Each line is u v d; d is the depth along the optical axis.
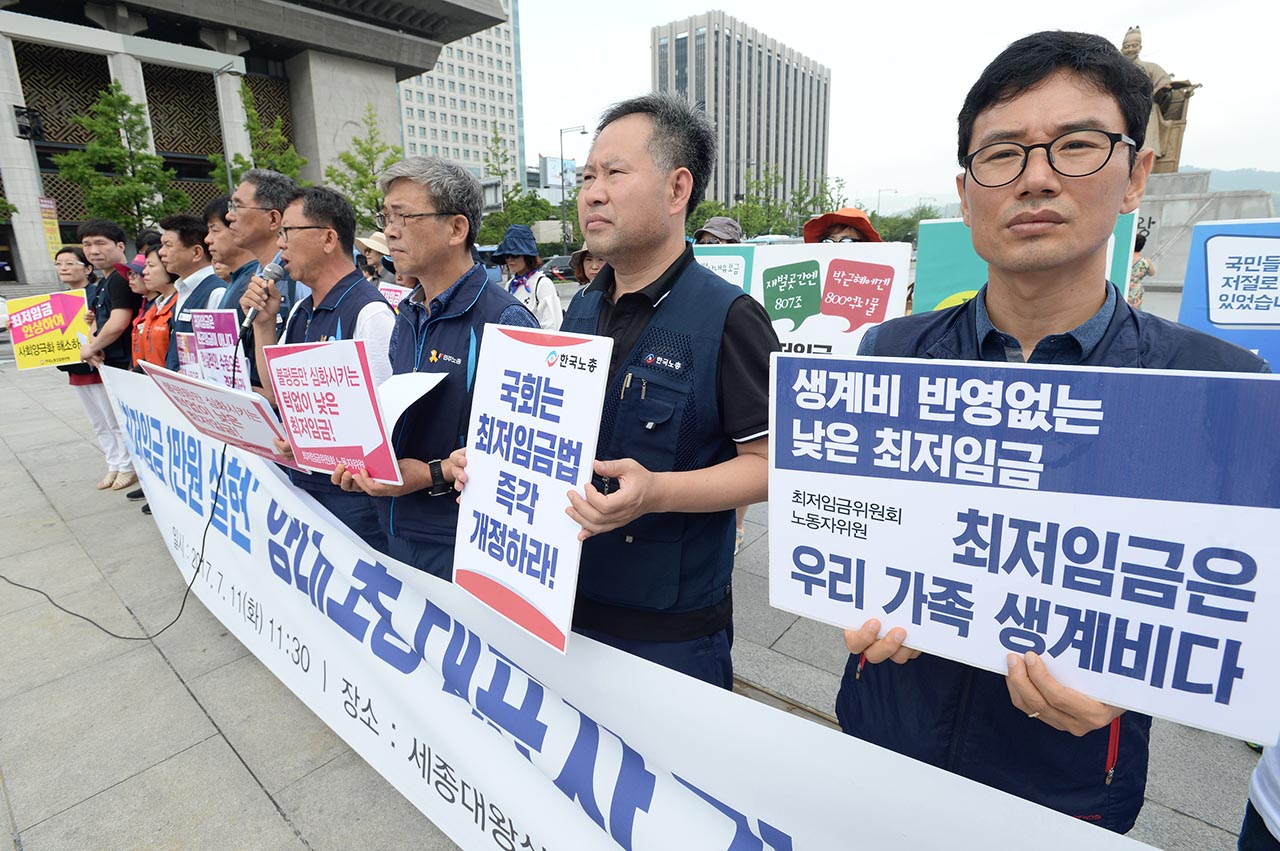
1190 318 2.88
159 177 23.31
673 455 1.35
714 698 1.12
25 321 4.40
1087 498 0.78
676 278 1.40
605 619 1.44
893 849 0.96
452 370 1.77
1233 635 0.72
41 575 3.34
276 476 2.23
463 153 91.81
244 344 2.79
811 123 107.56
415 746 1.74
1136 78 0.87
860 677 1.24
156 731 2.22
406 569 1.71
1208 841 1.69
